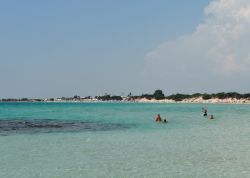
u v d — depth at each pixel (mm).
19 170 20406
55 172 19922
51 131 41594
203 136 36250
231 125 50781
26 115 81625
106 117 72750
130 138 34781
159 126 49281
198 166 21297
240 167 21000
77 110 116938
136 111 107188
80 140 33219
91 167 21156
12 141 32375
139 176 19016
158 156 24531
